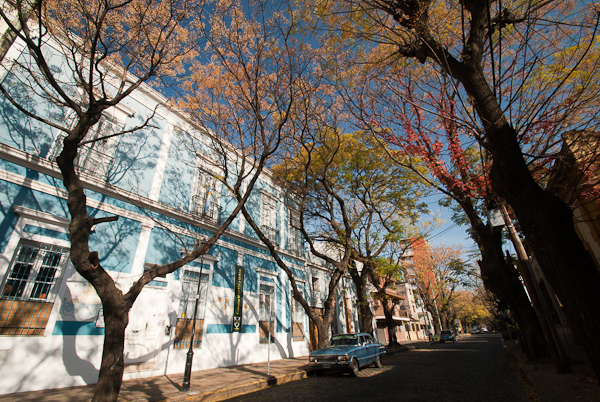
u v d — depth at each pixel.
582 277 4.39
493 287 11.03
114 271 9.56
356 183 17.50
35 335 7.73
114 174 10.23
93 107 6.93
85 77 10.00
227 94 11.86
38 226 8.21
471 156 11.97
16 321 7.53
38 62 6.56
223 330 12.84
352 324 24.94
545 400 5.43
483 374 10.07
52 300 8.20
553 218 4.73
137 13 8.47
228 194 14.94
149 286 10.45
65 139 6.47
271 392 8.55
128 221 10.34
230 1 9.34
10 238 7.66
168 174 12.16
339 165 16.92
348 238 15.70
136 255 10.29
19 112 8.34
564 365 7.57
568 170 7.01
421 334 54.19
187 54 9.64
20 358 7.35
